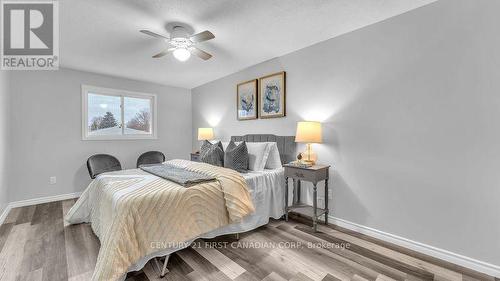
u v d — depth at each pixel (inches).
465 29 71.6
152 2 76.6
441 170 76.5
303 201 117.2
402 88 84.7
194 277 65.9
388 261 74.4
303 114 117.6
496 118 66.9
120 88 168.4
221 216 81.5
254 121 144.7
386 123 88.7
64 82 144.6
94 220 91.8
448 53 74.7
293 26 94.3
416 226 81.7
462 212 72.7
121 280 59.9
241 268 70.3
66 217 102.1
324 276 66.4
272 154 120.6
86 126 153.0
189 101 207.6
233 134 161.6
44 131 137.9
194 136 204.8
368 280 64.7
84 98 151.9
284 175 106.7
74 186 148.2
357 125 97.0
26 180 131.9
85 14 83.2
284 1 77.1
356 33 97.0
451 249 74.5
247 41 109.0
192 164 107.2
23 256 76.2
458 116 73.1
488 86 68.0
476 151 70.2
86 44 109.0
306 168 97.6
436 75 77.1
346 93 100.4
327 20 89.6
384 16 86.7
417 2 77.8
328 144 107.0
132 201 64.4
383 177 89.8
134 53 121.4
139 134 178.7
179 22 89.9
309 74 114.4
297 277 65.9
